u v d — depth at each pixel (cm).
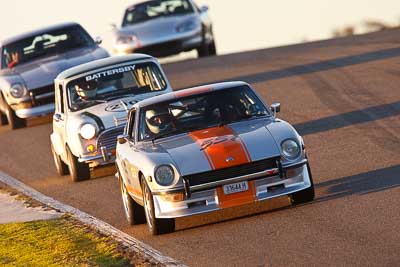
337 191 4412
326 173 4881
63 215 4959
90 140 5753
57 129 6144
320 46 9856
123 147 4588
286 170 4088
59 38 8131
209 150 4119
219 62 9831
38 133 8006
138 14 10338
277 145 4106
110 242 4159
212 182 4034
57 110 6150
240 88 4566
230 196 4053
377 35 10069
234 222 4181
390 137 5509
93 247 4116
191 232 4150
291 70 8462
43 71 7975
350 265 3241
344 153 5294
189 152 4138
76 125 5781
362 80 7406
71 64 7769
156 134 4416
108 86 5972
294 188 4109
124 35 10025
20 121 8281
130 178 4400
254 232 3931
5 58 8281
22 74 8050
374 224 3722
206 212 4041
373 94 6850
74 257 3975
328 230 3753
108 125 5741
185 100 4522
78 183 5891
